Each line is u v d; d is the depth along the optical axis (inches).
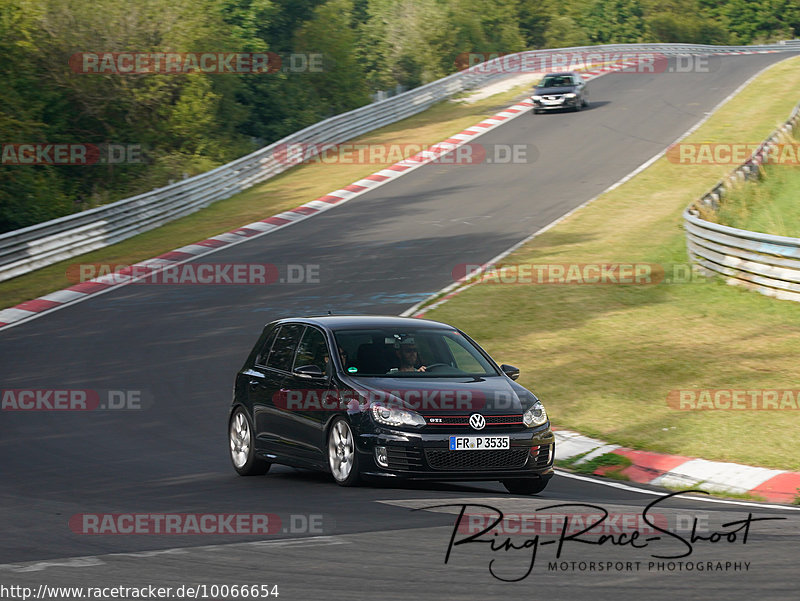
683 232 3486.7
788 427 1588.3
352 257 3435.0
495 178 4675.2
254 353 1471.5
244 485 1320.1
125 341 2549.2
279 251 3587.6
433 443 1166.3
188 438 1711.4
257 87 6604.3
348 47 7130.9
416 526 991.6
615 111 6008.9
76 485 1342.3
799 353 2074.3
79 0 5442.9
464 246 3508.9
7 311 2950.3
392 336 1338.6
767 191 3789.4
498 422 1198.3
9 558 893.2
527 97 6688.0
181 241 3841.0
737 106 5895.7
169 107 5610.2
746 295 2623.0
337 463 1245.1
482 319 2554.1
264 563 847.7
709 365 2027.6
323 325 1362.0
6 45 5147.6
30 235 3511.3
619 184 4404.5
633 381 1942.7
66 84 5364.2
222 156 5762.8
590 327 2416.3
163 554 893.2
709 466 1428.4
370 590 755.4
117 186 5319.9
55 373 2263.8
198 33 5772.6
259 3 6879.9
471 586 764.6
